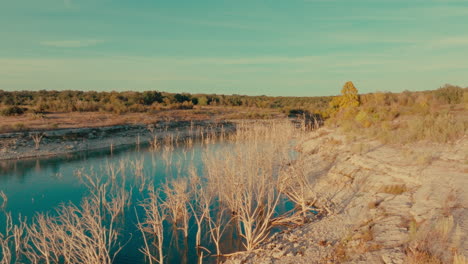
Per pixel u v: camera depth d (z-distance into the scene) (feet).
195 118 249.55
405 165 62.85
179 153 129.59
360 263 32.83
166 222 56.80
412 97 133.39
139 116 221.46
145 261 43.21
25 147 126.93
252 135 115.44
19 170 98.37
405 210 44.52
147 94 325.83
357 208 52.75
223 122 245.65
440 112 99.04
